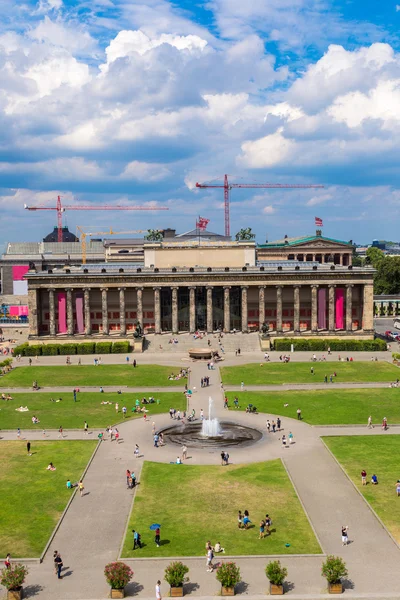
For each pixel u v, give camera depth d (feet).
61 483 291.38
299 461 319.27
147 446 349.61
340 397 457.27
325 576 200.75
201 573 210.59
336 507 261.65
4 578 197.57
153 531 240.94
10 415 416.46
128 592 199.72
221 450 341.21
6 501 270.87
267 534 237.45
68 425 391.86
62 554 224.94
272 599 193.67
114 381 523.29
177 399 461.37
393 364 586.45
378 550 224.53
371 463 313.53
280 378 526.98
